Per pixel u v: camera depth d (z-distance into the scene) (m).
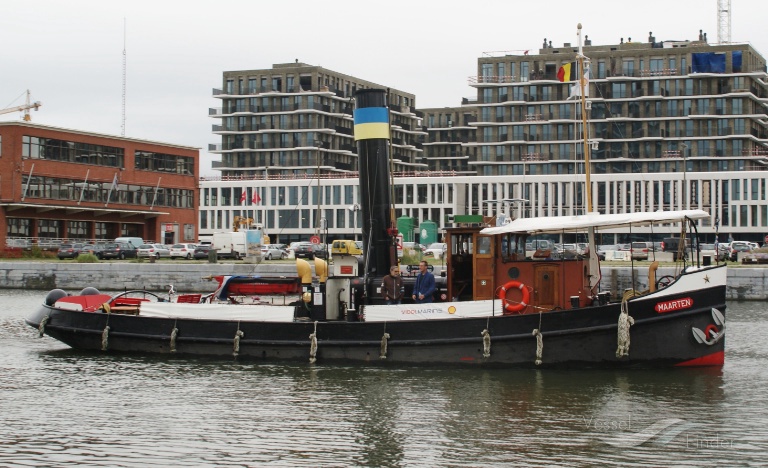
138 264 62.03
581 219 24.69
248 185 122.25
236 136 140.12
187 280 60.59
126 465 17.08
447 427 19.53
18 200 78.50
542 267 25.28
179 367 25.83
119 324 27.47
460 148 159.38
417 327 24.78
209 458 17.50
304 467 16.98
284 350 25.75
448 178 113.19
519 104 125.75
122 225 91.12
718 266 24.03
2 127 78.56
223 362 26.27
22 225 80.69
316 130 136.00
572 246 25.47
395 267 25.89
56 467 16.98
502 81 127.44
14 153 78.44
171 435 19.03
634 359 24.05
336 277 26.61
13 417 20.52
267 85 139.25
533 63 126.25
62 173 82.38
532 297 25.28
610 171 122.06
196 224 97.56
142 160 91.00
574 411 20.69
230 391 22.86
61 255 73.56
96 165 85.94
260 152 138.88
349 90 147.38
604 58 122.56
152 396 22.47
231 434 19.06
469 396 22.06
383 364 25.06
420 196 114.50
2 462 17.25
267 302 27.77
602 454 17.61
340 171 141.00
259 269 60.00
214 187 123.94
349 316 25.97
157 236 93.06
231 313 26.44
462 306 24.83
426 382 23.55
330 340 25.39
